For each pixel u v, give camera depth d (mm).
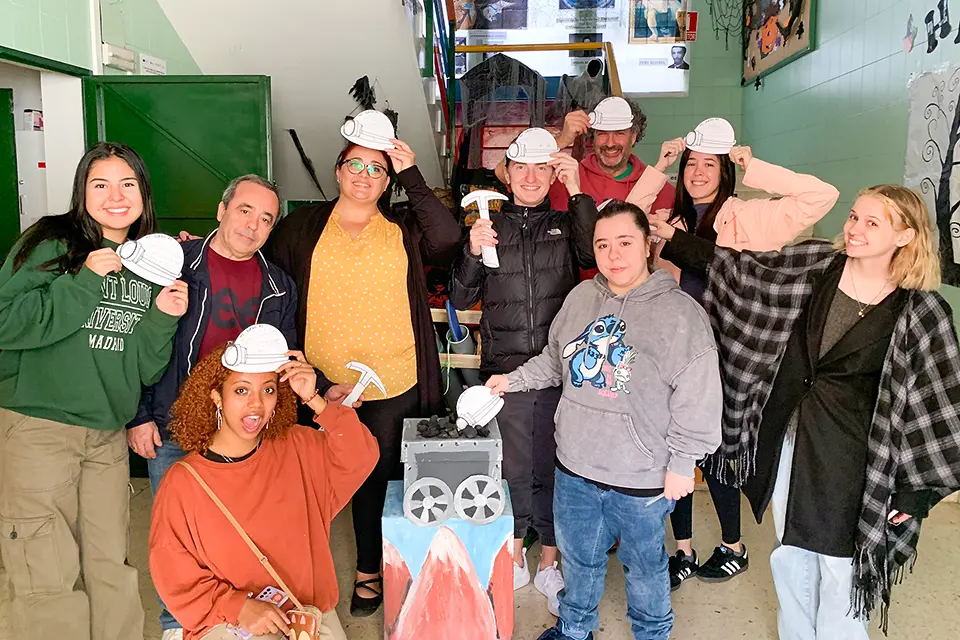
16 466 1866
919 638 2266
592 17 5988
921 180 3230
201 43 3801
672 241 2248
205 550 1668
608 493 1977
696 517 3125
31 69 3266
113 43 3311
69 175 3268
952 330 1744
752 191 4785
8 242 3373
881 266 1805
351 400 2098
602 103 2791
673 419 1878
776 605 2473
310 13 3562
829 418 1867
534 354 2404
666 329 1897
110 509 2025
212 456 1710
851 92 4016
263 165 3314
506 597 2049
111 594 2047
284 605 1681
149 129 3285
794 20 4793
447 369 2973
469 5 6070
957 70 2941
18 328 1738
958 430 1721
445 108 4488
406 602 2041
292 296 2258
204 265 2098
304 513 1797
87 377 1872
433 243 2324
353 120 2189
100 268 1768
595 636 2299
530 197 2404
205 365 1707
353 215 2309
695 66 5957
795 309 1943
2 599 2447
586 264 2377
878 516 1804
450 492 2006
